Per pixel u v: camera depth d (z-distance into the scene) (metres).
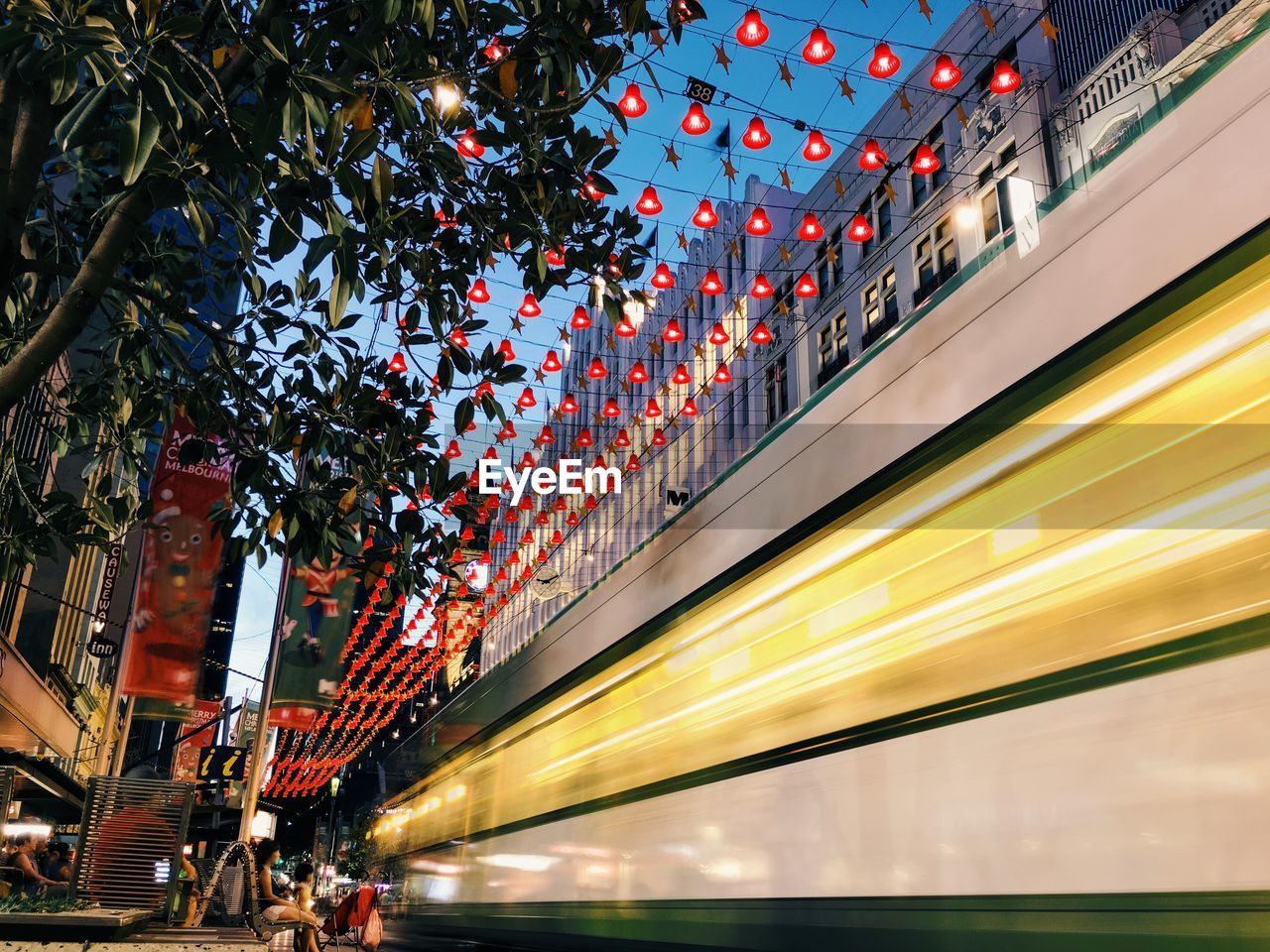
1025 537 2.58
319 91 3.63
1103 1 26.73
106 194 5.37
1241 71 2.28
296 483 5.53
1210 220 2.26
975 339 2.93
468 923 7.25
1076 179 2.75
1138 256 2.43
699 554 4.48
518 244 5.32
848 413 3.49
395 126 4.78
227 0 4.09
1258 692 1.90
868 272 27.75
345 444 5.78
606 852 4.85
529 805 6.34
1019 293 2.80
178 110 3.21
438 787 9.38
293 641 19.44
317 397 5.75
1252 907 1.82
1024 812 2.37
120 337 6.28
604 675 5.42
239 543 5.59
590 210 5.50
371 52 3.73
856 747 3.03
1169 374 2.28
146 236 6.18
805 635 3.48
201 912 11.77
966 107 24.14
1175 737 2.04
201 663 15.68
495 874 6.82
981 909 2.42
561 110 4.64
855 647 3.17
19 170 4.34
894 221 26.89
